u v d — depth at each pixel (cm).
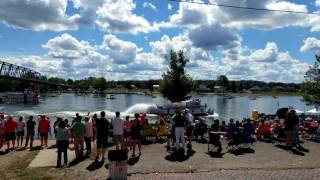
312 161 1752
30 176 1482
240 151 1986
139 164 1672
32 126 2250
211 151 1978
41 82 15612
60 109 10125
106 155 1884
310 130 2445
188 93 6266
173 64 6075
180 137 1969
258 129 2408
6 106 11494
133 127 1844
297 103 15362
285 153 1939
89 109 10275
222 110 10494
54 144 2383
